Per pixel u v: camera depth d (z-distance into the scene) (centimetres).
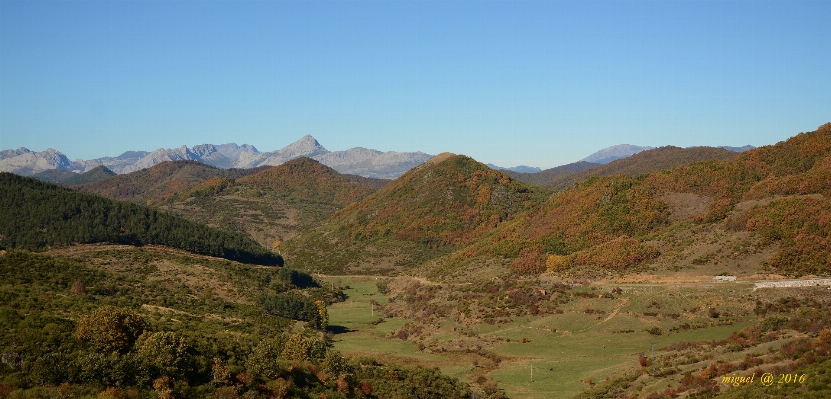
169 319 9962
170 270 15188
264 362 7275
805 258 11931
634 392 7731
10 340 6328
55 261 12475
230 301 13838
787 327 9006
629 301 11675
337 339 12669
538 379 9256
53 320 7138
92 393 5856
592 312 11662
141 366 6244
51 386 5838
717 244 13700
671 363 8469
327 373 7994
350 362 9281
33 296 9206
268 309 13488
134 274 14412
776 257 12238
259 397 6744
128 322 6919
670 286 12069
